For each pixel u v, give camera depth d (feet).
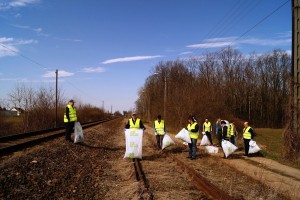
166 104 156.56
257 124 237.45
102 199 28.22
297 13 52.49
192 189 31.12
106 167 42.86
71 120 60.70
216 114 119.96
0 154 41.42
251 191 29.35
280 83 235.61
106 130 123.54
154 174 37.91
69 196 28.12
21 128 100.07
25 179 30.32
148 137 94.79
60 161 41.50
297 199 28.17
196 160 50.55
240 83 229.86
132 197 28.07
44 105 113.80
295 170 43.29
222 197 26.53
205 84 136.67
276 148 74.08
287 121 52.80
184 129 53.57
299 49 52.44
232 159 52.75
